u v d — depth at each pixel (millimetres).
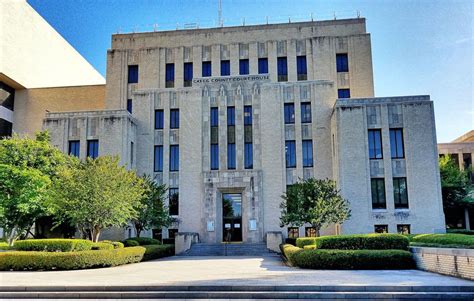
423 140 32406
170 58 44438
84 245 22688
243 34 44281
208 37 44625
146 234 36531
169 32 45219
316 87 37438
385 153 32594
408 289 12547
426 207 31469
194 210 36438
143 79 44188
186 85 43781
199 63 44031
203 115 38000
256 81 38031
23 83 44375
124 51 45000
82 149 35969
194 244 33531
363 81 41938
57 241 22156
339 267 19172
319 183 29391
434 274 16469
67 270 19953
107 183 25656
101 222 25953
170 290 13195
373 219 31641
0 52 41188
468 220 44594
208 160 37125
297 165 36406
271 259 26906
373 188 32469
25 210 25578
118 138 35781
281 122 37125
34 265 19922
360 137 32812
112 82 44438
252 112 37625
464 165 50656
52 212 26266
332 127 35781
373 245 20281
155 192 33062
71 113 36781
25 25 45156
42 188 26141
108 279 15414
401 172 32438
